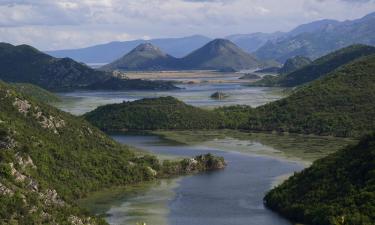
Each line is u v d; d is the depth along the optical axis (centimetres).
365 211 14262
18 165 15975
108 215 15825
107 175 19625
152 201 17325
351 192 15175
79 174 18862
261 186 19000
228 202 17100
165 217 15612
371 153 16275
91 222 14275
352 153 17150
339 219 13988
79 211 14662
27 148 17550
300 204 15638
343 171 16300
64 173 18262
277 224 14975
